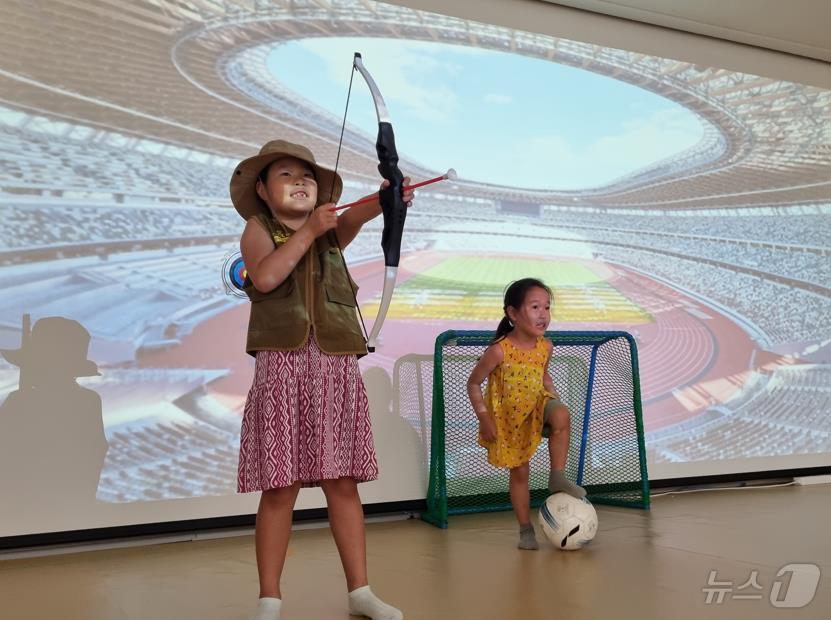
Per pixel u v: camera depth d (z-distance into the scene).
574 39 4.18
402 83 3.75
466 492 3.73
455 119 3.86
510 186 3.97
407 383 3.65
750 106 4.67
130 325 3.13
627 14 4.25
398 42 3.75
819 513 3.55
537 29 4.08
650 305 4.27
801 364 4.72
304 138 3.51
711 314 4.45
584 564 2.55
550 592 2.20
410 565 2.57
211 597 2.24
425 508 3.62
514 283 3.04
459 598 2.14
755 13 4.25
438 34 3.84
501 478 3.81
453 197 3.83
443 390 3.63
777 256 4.70
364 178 3.63
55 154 3.04
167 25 3.27
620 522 3.33
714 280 4.48
